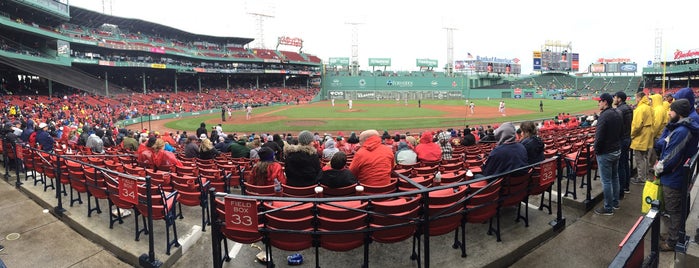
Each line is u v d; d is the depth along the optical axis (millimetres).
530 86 96312
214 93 70812
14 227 6629
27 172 10094
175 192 5637
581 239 5359
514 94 89062
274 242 4445
